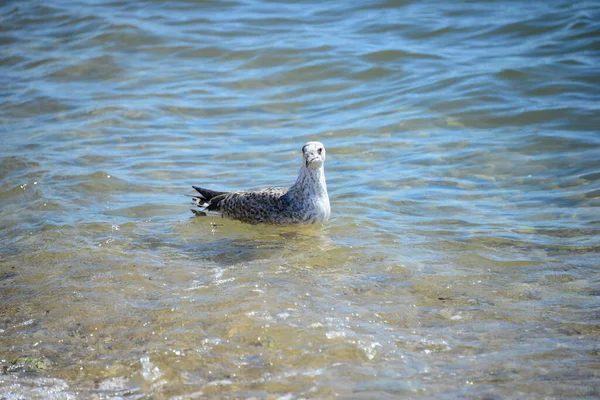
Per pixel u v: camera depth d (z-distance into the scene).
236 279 10.59
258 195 13.19
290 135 17.61
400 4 25.20
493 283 10.38
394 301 9.81
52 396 7.89
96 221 13.22
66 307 9.91
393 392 7.73
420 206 13.67
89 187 14.81
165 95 20.14
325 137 17.41
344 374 8.07
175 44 23.20
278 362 8.34
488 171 15.15
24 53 23.22
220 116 18.91
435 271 10.80
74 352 8.75
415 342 8.73
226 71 21.53
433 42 22.41
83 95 20.34
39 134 17.83
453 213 13.27
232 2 26.48
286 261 11.30
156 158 16.39
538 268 10.84
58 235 12.52
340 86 20.27
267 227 13.10
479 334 8.91
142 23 24.61
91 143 17.23
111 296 10.20
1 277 10.98
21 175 15.27
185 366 8.32
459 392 7.71
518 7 24.03
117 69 21.95
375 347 8.59
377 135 17.33
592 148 15.66
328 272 10.82
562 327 9.03
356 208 13.64
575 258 11.12
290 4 26.06
